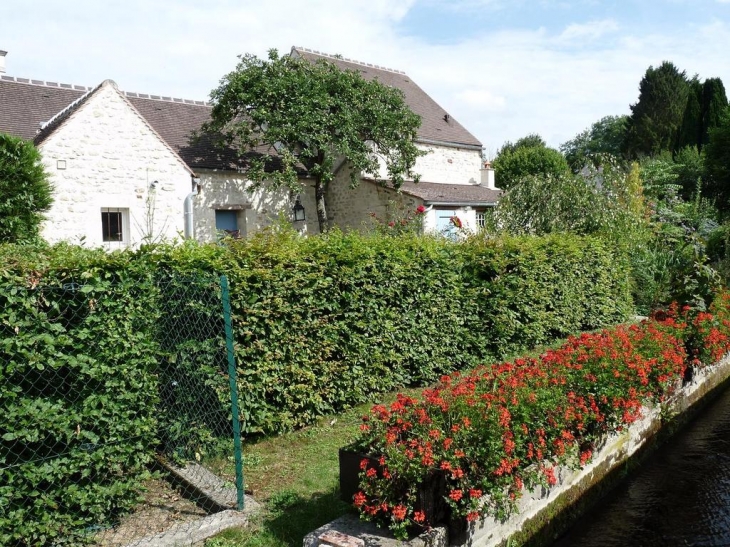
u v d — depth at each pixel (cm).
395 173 1748
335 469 512
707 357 795
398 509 344
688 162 3153
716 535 491
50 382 398
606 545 477
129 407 436
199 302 514
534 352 966
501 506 393
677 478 603
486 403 408
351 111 1664
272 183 1702
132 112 1366
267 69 1622
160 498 472
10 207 941
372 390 714
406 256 751
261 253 586
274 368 581
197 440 520
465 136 2350
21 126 1426
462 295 840
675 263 1397
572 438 472
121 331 433
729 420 777
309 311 617
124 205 1353
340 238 689
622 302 1278
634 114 4462
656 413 678
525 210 1459
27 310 385
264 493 471
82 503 401
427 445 359
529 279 964
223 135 1739
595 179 1583
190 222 1464
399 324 738
